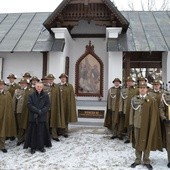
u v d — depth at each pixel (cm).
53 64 1139
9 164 675
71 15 1153
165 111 678
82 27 1307
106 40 1237
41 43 1173
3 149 780
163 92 707
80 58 1299
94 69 1291
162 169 652
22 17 1500
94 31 1311
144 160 655
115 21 1136
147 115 651
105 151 789
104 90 1277
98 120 1127
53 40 1188
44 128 809
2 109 784
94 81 1285
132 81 902
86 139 916
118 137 930
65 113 952
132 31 1266
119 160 712
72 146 834
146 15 1489
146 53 1291
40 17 1495
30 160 705
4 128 778
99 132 1019
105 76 1283
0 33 1298
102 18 1150
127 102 883
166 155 770
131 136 687
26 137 799
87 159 717
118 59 1131
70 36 1262
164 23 1364
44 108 788
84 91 1286
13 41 1213
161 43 1147
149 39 1186
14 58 1249
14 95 884
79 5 1150
